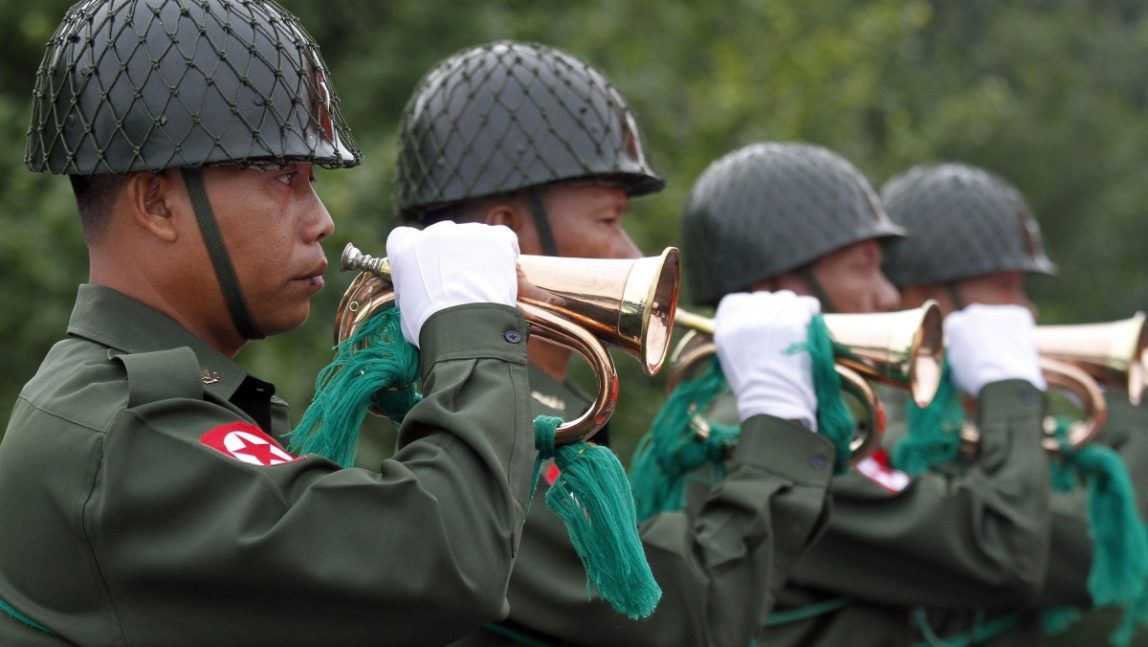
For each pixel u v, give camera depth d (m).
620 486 9.91
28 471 8.63
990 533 15.39
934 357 13.97
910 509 15.25
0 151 25.42
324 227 9.59
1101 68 64.44
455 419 8.77
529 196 13.23
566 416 12.95
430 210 13.59
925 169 20.42
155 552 8.31
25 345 24.58
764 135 34.03
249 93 9.14
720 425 14.84
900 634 15.77
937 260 19.72
